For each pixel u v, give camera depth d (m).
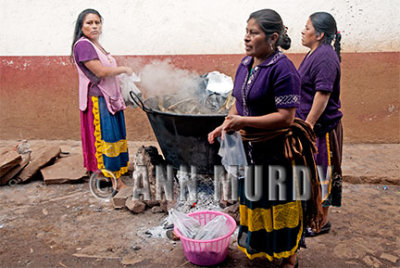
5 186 4.14
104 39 5.11
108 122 3.62
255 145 2.26
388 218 3.32
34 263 2.73
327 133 2.78
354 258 2.74
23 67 5.31
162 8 4.96
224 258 2.71
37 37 5.21
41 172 4.25
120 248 2.91
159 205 3.53
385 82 4.91
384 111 5.00
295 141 2.24
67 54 5.22
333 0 4.73
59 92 5.36
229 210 3.19
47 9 5.11
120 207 3.57
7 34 5.23
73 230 3.20
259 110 2.20
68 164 4.40
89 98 3.59
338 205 2.96
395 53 4.80
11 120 5.52
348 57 4.87
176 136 3.25
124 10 5.02
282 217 2.32
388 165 4.35
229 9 4.88
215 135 2.35
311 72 2.66
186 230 2.70
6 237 3.09
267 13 2.04
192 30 4.98
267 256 2.45
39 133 5.54
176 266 2.67
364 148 4.96
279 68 2.03
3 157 4.20
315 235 3.05
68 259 2.77
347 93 4.98
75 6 5.08
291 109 2.07
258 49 2.07
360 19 4.76
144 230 3.17
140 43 5.07
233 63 4.99
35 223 3.33
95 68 3.40
